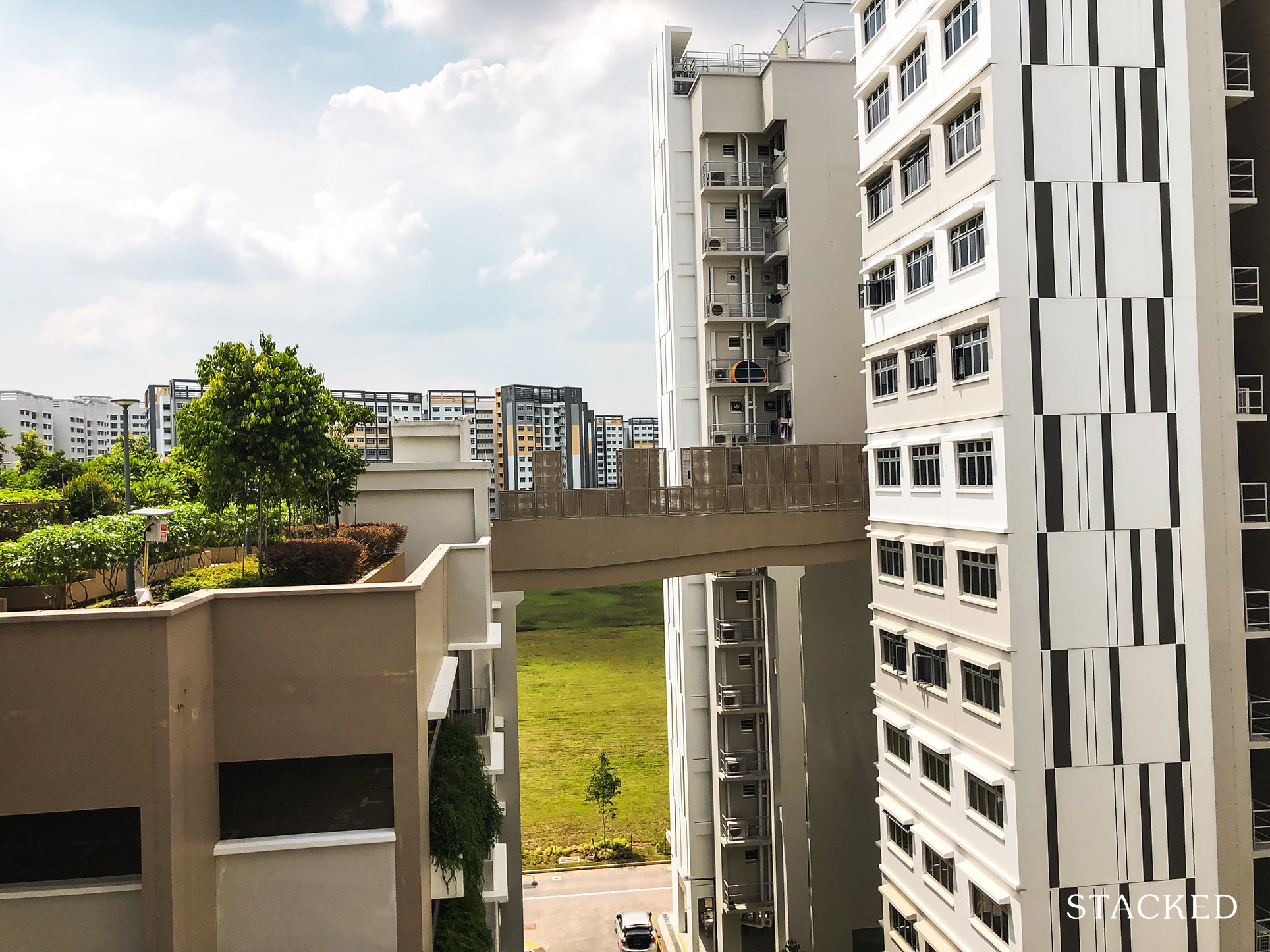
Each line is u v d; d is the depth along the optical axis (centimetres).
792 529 2969
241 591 962
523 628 11669
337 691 977
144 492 2605
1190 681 1875
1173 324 1900
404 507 2228
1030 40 1855
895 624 2436
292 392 1537
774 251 3672
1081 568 1855
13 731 827
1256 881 2158
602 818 5472
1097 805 1831
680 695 3947
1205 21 1927
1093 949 1812
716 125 3653
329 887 976
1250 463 2284
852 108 3547
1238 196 2170
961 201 1988
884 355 2452
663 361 4175
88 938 854
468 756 1363
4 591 1129
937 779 2220
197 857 904
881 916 3272
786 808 3206
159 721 841
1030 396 1842
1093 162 1873
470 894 1296
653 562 2848
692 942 3722
